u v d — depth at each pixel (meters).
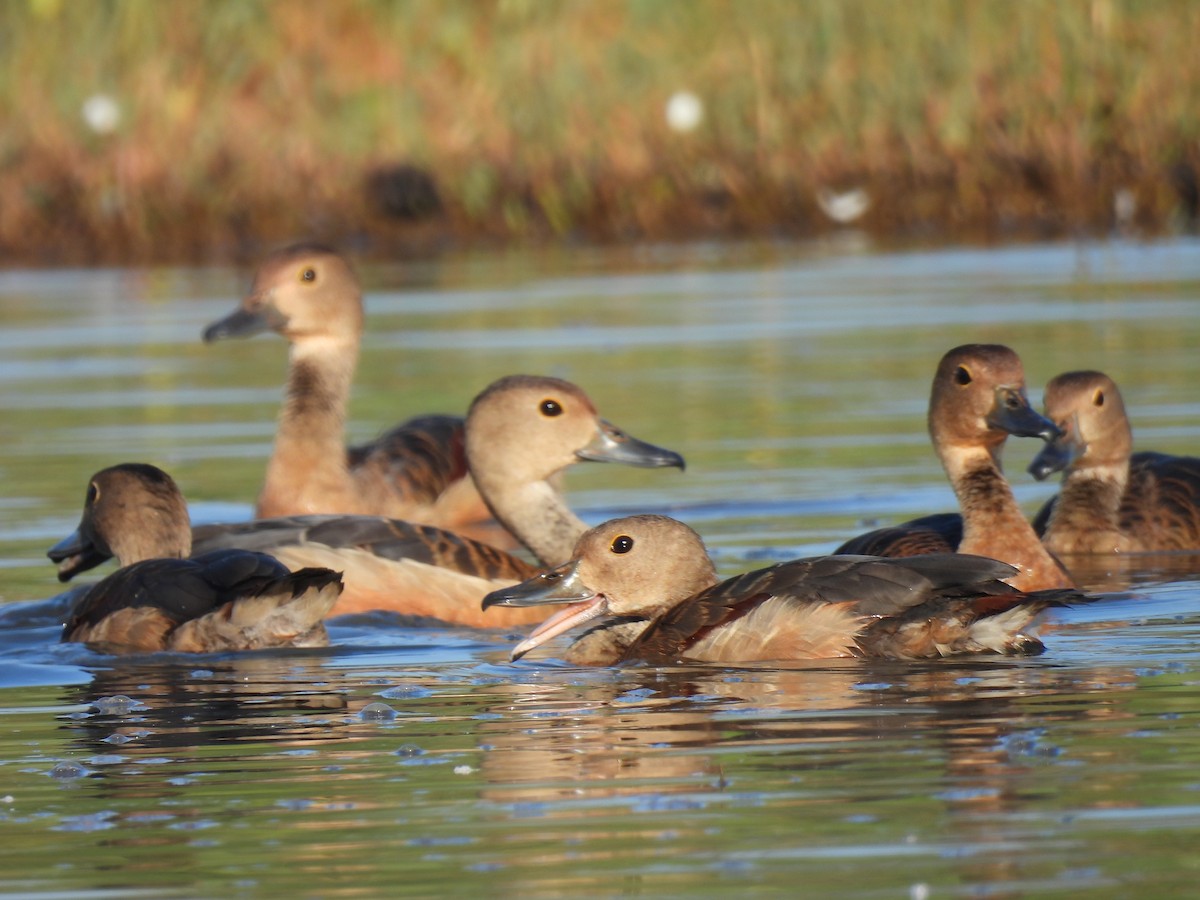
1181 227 33.72
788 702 9.28
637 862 6.96
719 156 35.62
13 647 11.30
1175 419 17.88
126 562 12.45
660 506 15.65
